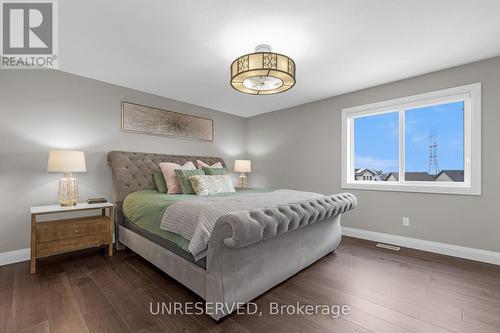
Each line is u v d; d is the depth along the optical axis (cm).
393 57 248
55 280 208
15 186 252
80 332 141
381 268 235
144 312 161
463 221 265
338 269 233
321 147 391
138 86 335
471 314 160
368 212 337
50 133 274
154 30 201
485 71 253
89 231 258
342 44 223
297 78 303
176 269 186
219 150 468
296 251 212
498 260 243
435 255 272
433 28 198
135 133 347
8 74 251
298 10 175
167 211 203
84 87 299
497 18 184
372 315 158
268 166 475
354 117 357
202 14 180
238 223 137
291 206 189
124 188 304
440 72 279
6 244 246
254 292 170
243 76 203
